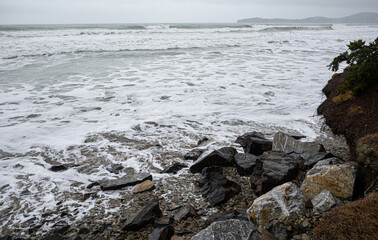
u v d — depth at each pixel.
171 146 6.66
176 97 10.54
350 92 7.39
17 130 7.34
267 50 23.05
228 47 24.84
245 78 13.43
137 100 10.14
